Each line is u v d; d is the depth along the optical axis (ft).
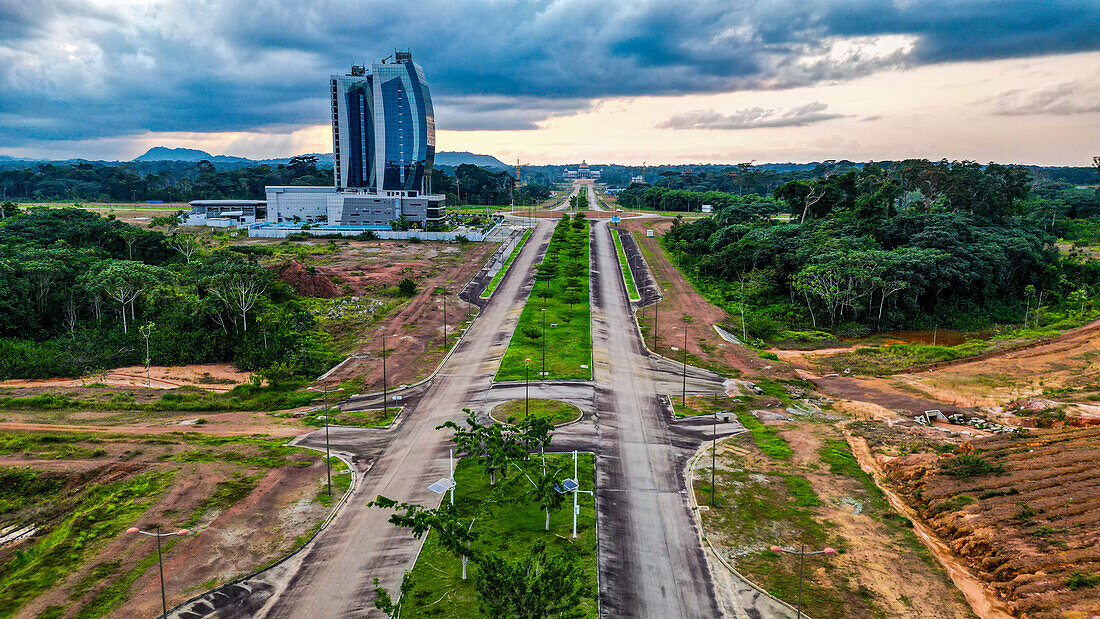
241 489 207.21
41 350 338.13
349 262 601.62
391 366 338.13
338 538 182.70
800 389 308.81
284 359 339.36
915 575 167.63
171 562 171.22
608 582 163.94
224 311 382.22
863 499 205.16
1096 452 213.46
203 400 288.10
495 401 285.84
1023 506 186.70
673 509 199.52
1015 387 299.38
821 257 444.55
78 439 242.37
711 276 546.26
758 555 176.55
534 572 134.62
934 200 627.87
